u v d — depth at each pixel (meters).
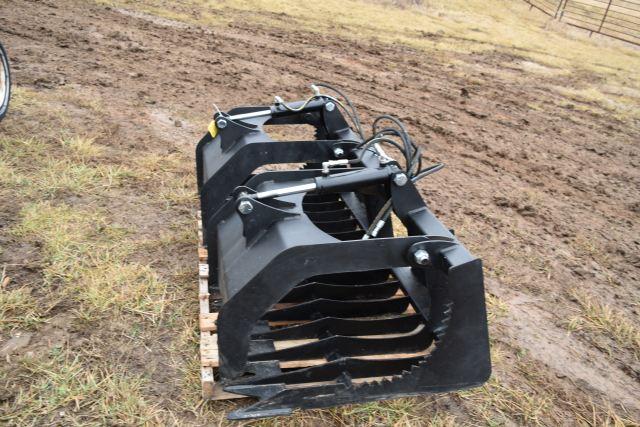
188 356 3.34
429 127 8.20
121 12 12.04
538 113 9.82
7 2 10.98
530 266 4.90
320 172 3.41
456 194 6.18
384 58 12.11
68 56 8.58
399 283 3.75
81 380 3.07
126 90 7.60
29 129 5.87
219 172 3.73
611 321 4.24
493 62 13.50
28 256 3.99
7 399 2.91
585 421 3.30
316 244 2.70
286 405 2.91
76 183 5.01
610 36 20.48
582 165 7.61
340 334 3.36
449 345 2.93
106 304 3.61
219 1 14.93
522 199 6.25
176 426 2.89
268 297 2.72
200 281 3.70
